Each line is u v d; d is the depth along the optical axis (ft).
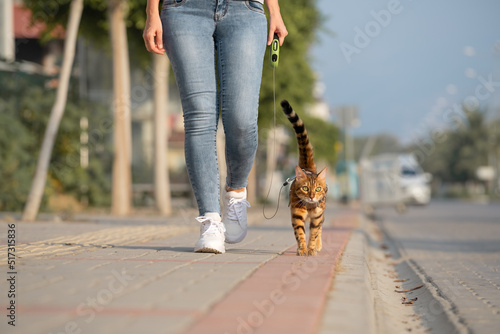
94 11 74.23
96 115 87.86
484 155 294.46
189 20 22.41
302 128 27.20
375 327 16.10
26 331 11.42
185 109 22.97
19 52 115.55
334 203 154.92
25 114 81.82
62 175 83.51
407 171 135.85
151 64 79.61
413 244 46.50
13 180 73.97
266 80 88.99
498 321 17.56
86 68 101.04
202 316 12.76
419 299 22.77
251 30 22.48
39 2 71.77
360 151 351.25
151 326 11.84
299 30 80.33
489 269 30.37
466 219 84.74
